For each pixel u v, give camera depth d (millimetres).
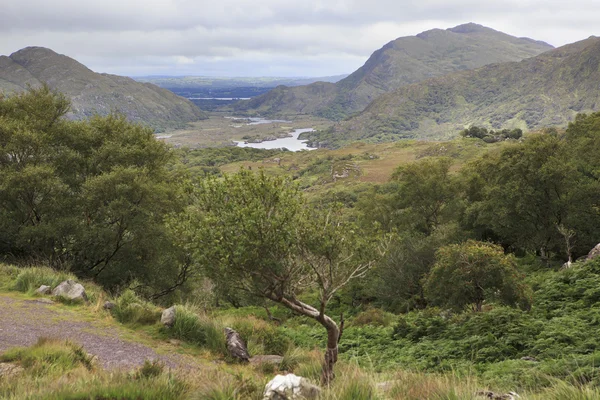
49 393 5859
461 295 18875
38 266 20922
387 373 7926
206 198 7965
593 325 13344
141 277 26203
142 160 28547
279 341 14523
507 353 12234
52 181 22969
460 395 5492
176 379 6598
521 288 17766
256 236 7492
